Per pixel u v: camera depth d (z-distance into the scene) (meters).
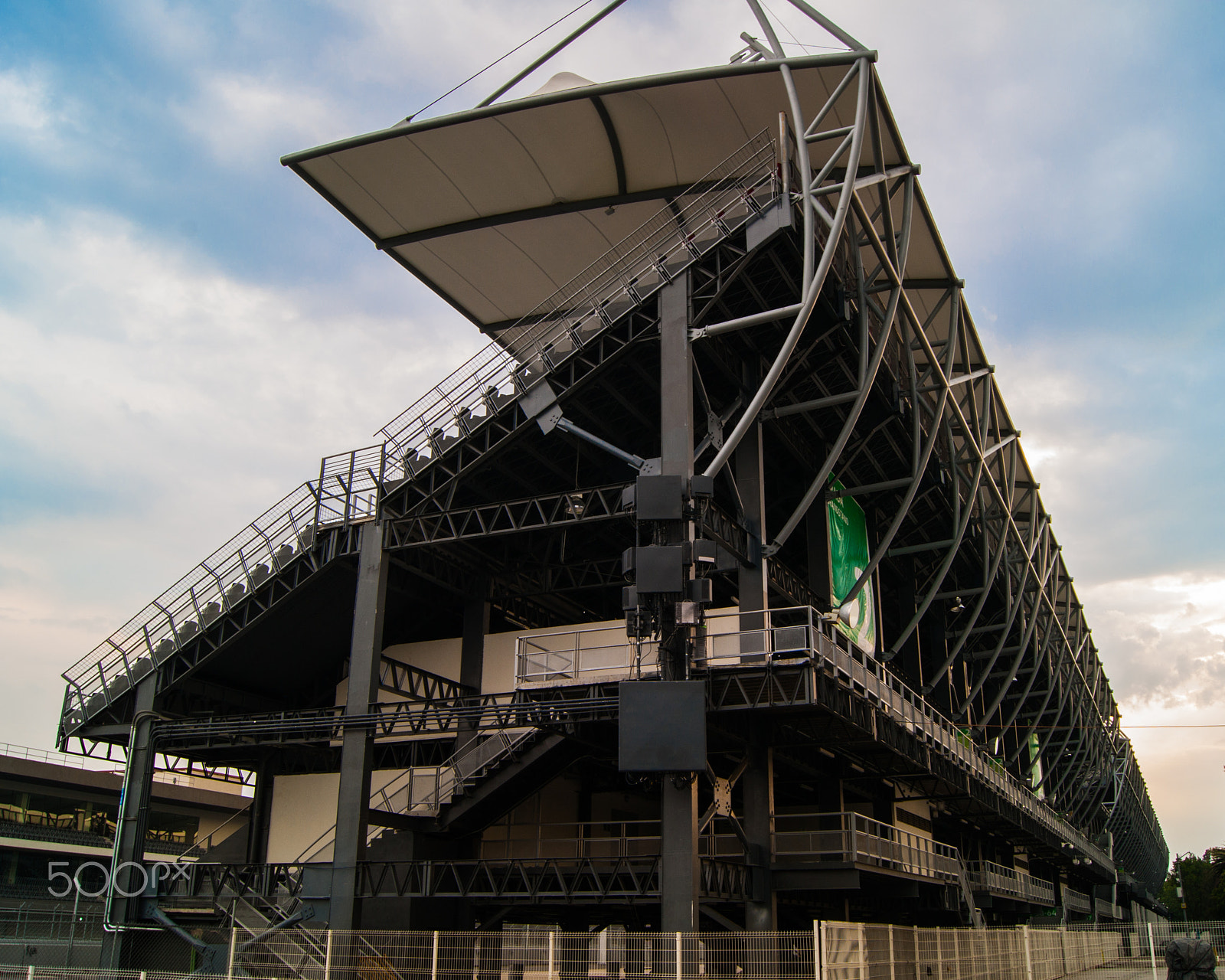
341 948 24.45
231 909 29.75
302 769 39.00
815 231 28.98
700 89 30.38
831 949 19.31
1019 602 53.16
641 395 31.52
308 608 34.78
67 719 34.12
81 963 38.22
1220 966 22.66
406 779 34.66
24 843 53.66
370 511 31.69
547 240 37.00
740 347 30.80
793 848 32.84
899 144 30.20
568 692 28.17
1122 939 31.34
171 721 33.53
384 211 35.91
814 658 25.73
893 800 43.97
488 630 36.34
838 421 36.06
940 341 40.31
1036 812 58.31
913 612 48.44
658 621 24.44
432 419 31.09
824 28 28.31
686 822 23.23
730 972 20.36
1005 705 71.69
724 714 27.89
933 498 44.47
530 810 34.56
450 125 32.06
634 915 33.81
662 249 29.56
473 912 31.33
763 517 29.77
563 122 31.97
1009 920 63.34
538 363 29.47
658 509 24.56
